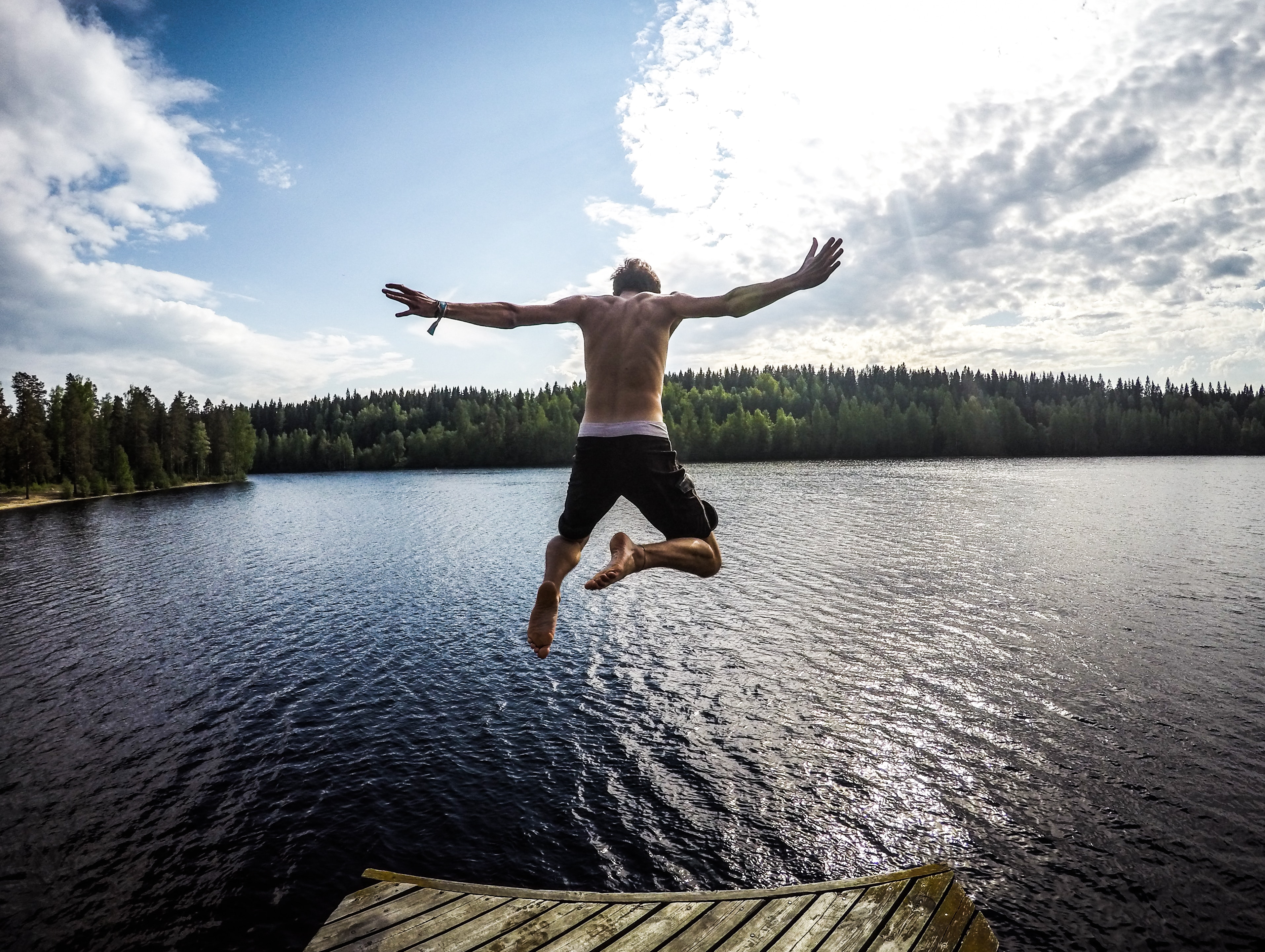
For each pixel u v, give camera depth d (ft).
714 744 52.03
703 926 20.43
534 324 9.75
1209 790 43.88
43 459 319.06
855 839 39.99
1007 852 38.52
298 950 32.24
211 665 72.49
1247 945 31.37
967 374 641.81
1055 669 65.26
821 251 8.97
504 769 48.88
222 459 450.71
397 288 8.77
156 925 33.99
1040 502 197.26
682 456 454.40
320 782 47.39
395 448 543.80
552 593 9.00
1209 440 469.16
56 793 46.44
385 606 97.14
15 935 33.37
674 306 9.71
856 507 189.47
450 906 21.09
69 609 98.53
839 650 72.18
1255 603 86.48
